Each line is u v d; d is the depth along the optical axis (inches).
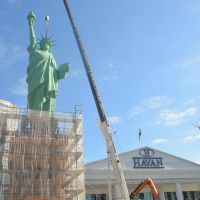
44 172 2554.1
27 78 3051.2
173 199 3629.4
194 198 3745.1
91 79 2223.2
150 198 3526.1
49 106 2967.5
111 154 2017.7
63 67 3134.8
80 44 2377.0
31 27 3253.0
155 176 3351.4
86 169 3169.3
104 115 2102.6
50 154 2650.1
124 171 3277.6
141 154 3430.1
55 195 2529.5
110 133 2064.5
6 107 2822.3
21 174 2496.3
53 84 3038.9
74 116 2891.2
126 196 1935.3
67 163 2687.0
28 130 2679.6
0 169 2475.4
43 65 3014.3
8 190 2433.6
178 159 3506.4
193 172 3452.3
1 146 2546.8
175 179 3378.4
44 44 3218.5
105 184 3166.8
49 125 2755.9
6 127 2632.9
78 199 2640.3
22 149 2583.7
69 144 2765.7
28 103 2977.4
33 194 2461.9
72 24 2486.5
